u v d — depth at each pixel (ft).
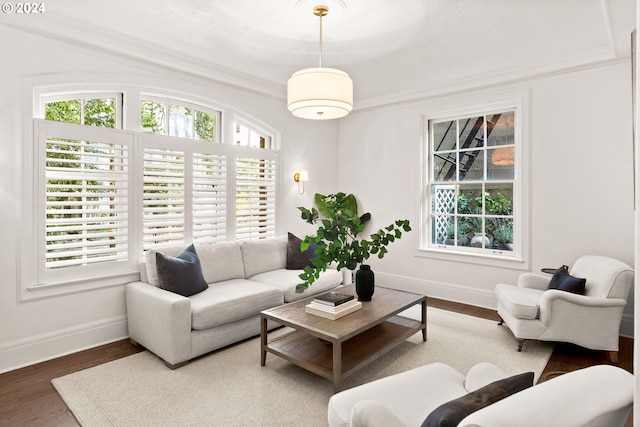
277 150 15.69
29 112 9.23
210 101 13.33
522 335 9.77
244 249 13.24
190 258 10.98
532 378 4.16
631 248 11.18
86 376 8.55
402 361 9.40
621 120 11.27
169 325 8.86
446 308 13.88
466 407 3.40
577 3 8.59
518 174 13.35
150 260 10.57
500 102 13.55
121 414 7.07
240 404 7.44
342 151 18.43
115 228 10.84
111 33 10.13
